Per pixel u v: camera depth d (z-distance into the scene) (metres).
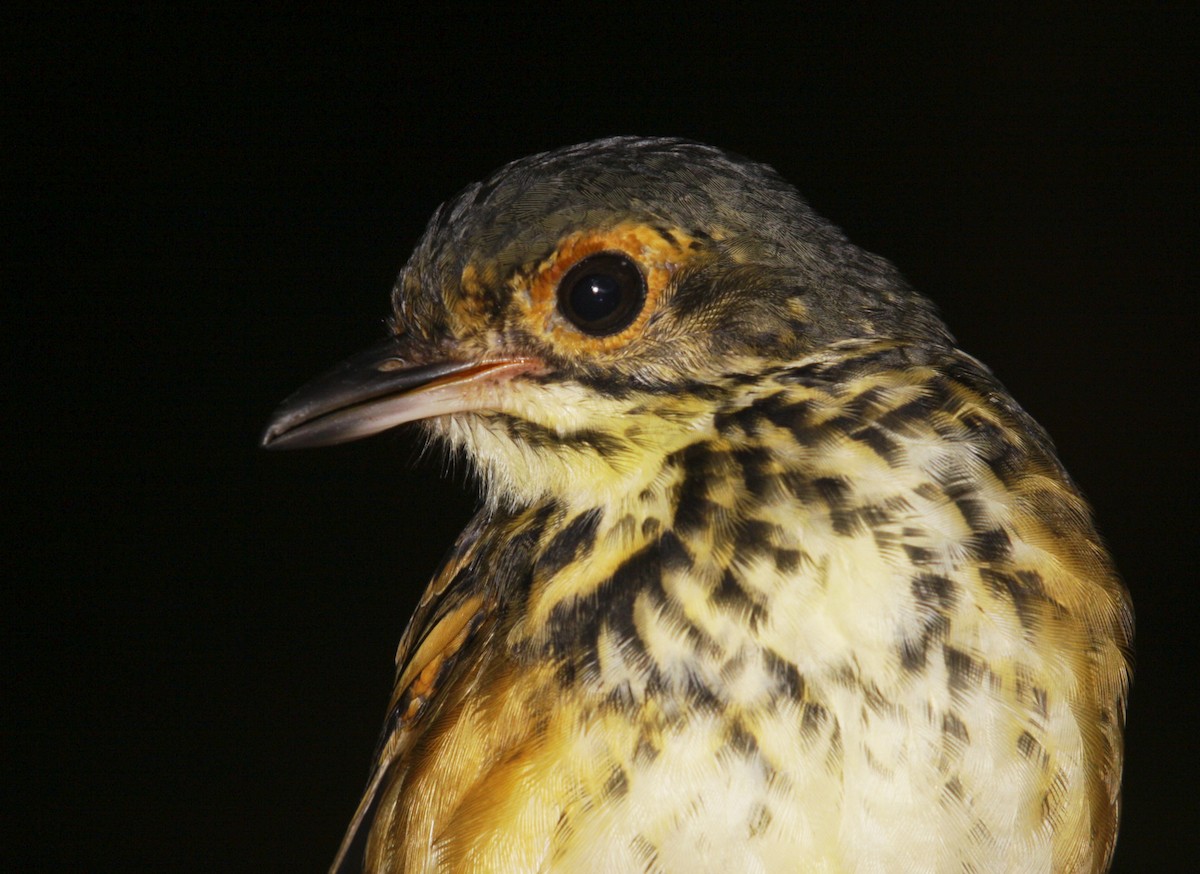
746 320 1.21
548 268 1.21
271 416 1.23
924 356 1.21
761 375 1.21
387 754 1.23
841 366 1.21
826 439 1.21
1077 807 1.20
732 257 1.21
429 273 1.22
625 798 1.20
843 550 1.20
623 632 1.21
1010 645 1.20
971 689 1.20
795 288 1.21
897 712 1.20
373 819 1.23
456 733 1.21
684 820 1.20
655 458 1.21
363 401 1.22
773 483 1.21
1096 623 1.21
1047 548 1.21
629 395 1.21
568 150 1.22
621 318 1.21
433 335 1.22
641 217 1.21
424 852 1.21
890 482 1.21
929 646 1.20
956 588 1.20
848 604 1.20
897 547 1.20
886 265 1.22
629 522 1.21
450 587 1.24
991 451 1.21
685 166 1.21
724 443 1.21
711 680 1.20
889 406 1.21
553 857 1.20
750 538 1.20
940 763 1.20
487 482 1.23
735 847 1.20
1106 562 1.21
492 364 1.22
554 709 1.21
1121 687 1.21
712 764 1.20
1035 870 1.20
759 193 1.22
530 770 1.20
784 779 1.20
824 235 1.22
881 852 1.20
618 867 1.20
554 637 1.21
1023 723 1.20
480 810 1.20
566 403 1.21
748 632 1.20
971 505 1.21
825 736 1.20
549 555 1.21
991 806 1.20
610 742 1.20
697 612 1.20
